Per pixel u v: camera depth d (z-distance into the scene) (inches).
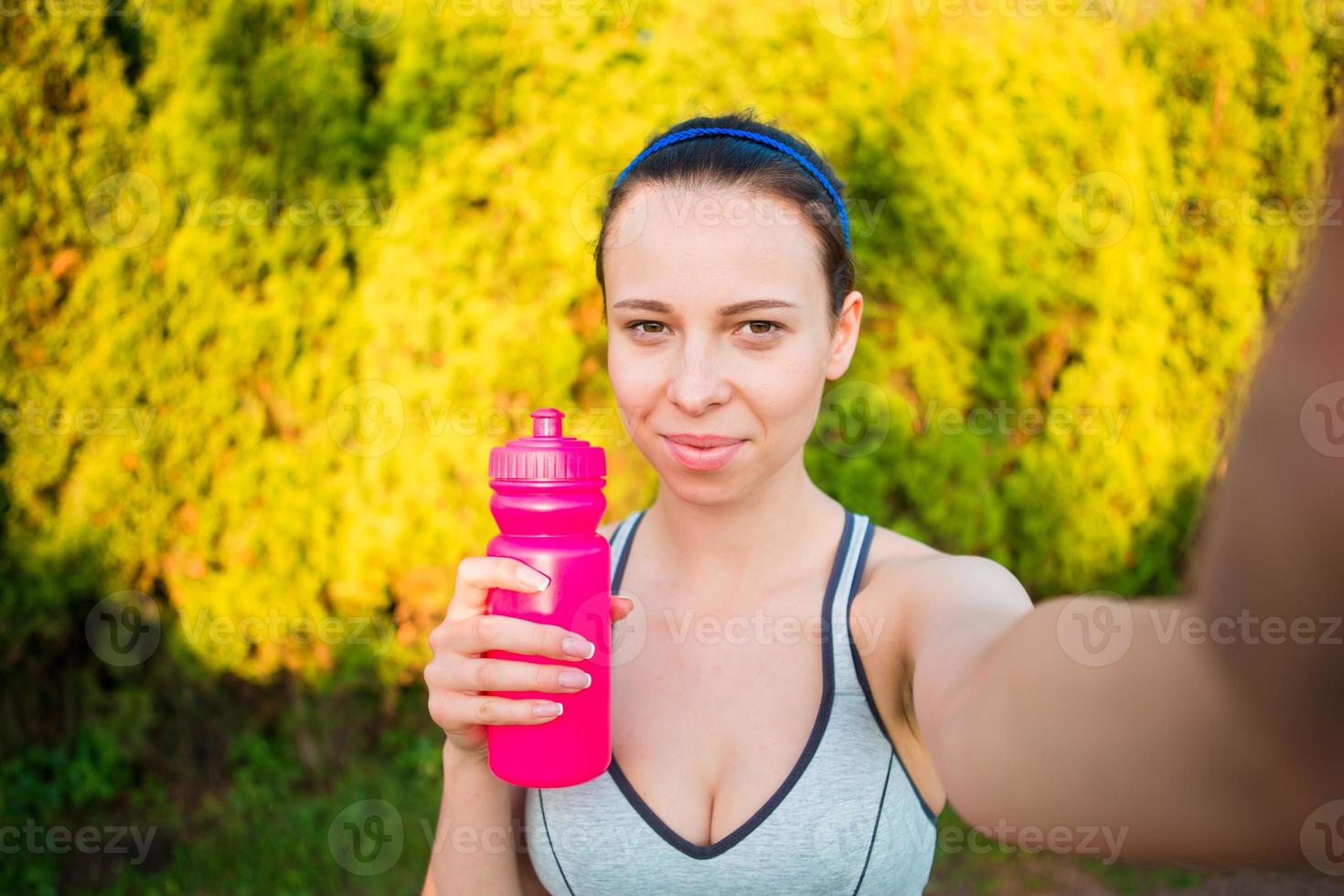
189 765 138.3
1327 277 22.8
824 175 47.9
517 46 119.0
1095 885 126.9
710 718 48.3
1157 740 23.2
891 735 47.7
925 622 43.6
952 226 121.0
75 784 135.3
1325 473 21.1
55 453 131.6
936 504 122.5
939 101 120.3
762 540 50.1
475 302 120.6
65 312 130.0
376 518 125.0
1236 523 21.8
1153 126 132.1
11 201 127.6
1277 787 22.0
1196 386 135.6
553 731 41.3
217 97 125.6
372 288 123.3
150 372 129.7
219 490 129.3
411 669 132.4
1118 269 127.0
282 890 125.1
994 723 27.6
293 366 126.4
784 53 117.1
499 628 40.3
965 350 123.5
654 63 116.7
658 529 54.2
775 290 42.8
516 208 119.3
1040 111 122.1
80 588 134.6
